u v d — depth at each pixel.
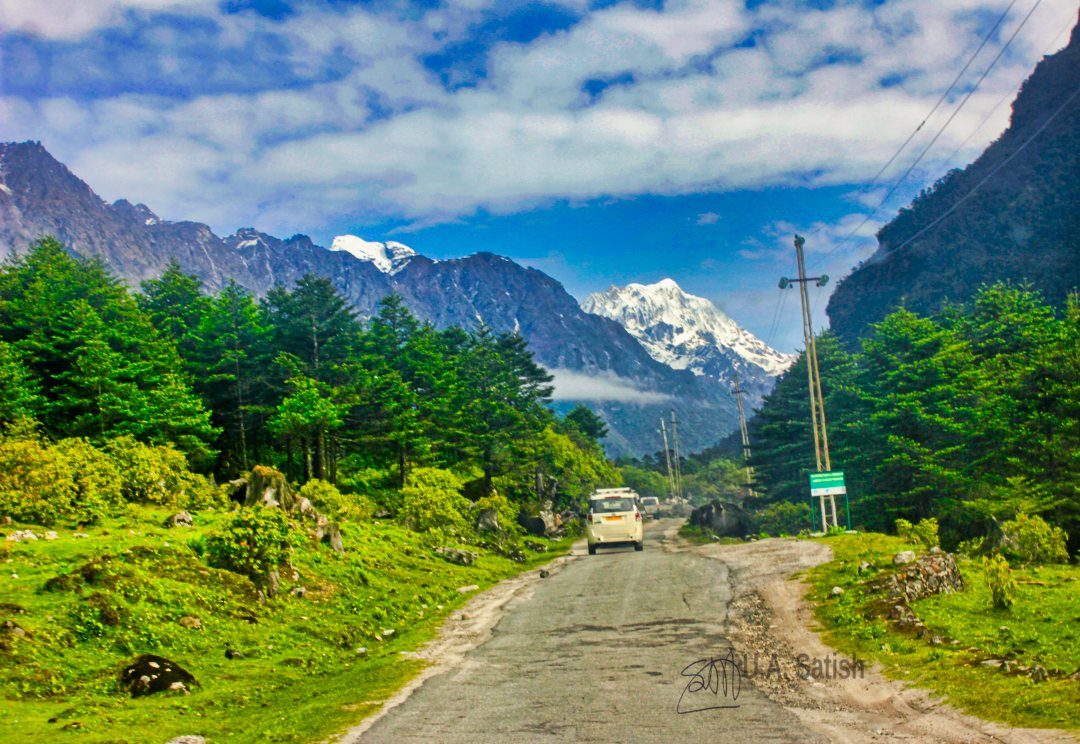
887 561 20.59
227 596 17.67
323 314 61.47
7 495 21.94
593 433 139.38
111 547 18.69
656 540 55.91
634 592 21.41
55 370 47.06
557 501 77.19
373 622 19.59
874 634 13.88
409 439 57.28
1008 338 55.41
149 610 15.20
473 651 15.59
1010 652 11.76
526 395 77.62
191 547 19.92
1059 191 166.75
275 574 19.70
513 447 68.75
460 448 65.62
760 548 29.23
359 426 59.19
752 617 16.81
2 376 38.75
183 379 49.00
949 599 15.98
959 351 51.38
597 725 9.92
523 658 14.58
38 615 13.83
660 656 13.92
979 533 41.66
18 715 10.61
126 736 9.90
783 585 20.12
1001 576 15.12
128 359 46.03
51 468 23.38
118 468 28.08
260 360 57.62
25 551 17.69
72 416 44.44
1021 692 9.70
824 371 67.50
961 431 46.44
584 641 15.73
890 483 51.22
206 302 54.81
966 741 8.38
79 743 9.50
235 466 53.50
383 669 14.25
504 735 9.67
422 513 39.16
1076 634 12.75
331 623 18.38
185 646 14.62
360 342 63.72
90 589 15.23
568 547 51.28
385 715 10.89
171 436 44.94
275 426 50.84
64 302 48.25
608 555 35.69
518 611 20.17
